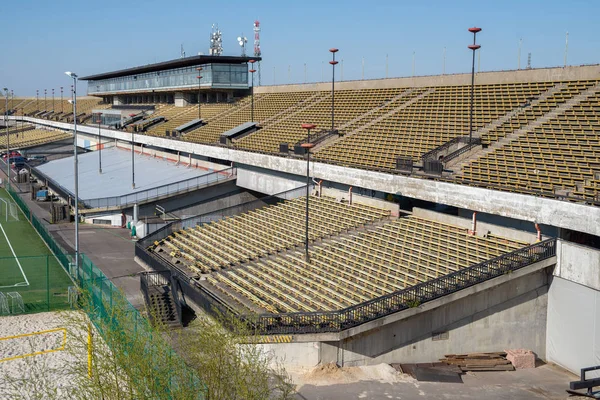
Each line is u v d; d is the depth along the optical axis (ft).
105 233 169.27
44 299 110.22
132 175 206.69
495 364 85.15
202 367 54.08
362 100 179.63
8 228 176.65
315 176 141.08
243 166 177.17
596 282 82.43
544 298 91.35
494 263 86.33
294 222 129.18
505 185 98.84
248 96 251.19
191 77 268.00
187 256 120.06
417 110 152.35
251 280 103.04
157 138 229.25
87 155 288.51
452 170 112.27
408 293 82.48
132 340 57.62
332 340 78.18
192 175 196.54
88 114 394.11
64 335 90.12
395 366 82.53
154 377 53.47
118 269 131.23
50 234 155.94
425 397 74.38
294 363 79.20
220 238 128.98
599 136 101.24
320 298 90.63
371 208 126.31
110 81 379.14
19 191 249.14
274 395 71.92
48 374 78.33
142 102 363.15
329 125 168.66
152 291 104.22
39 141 374.84
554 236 90.99
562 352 89.20
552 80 131.64
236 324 66.59
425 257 97.81
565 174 95.25
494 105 133.18
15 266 132.57
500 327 89.15
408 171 118.01
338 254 107.24
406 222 115.75
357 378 78.54
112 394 54.80
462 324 86.84
